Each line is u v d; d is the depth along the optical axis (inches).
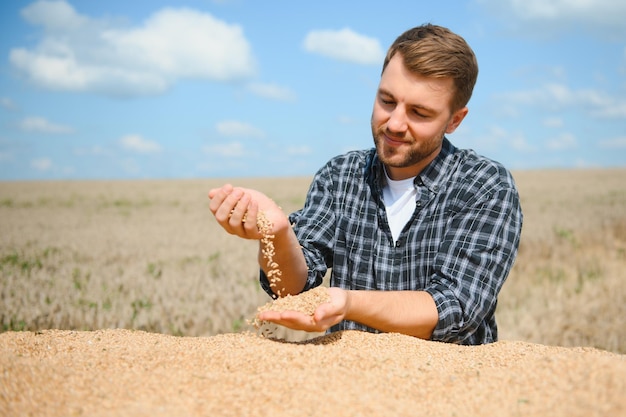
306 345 46.3
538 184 844.0
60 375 39.2
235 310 149.1
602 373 38.1
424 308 50.1
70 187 984.9
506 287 192.2
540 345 50.1
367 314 48.2
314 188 61.7
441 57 49.8
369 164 59.4
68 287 164.7
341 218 59.3
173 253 247.9
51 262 212.8
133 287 169.9
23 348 46.3
